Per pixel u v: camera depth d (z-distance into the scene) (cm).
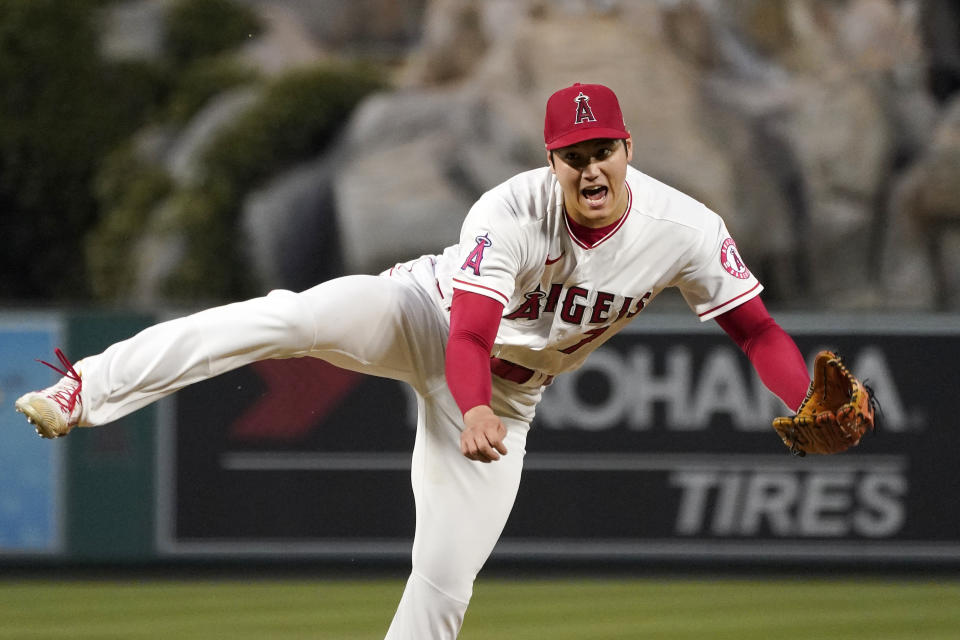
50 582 2698
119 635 2120
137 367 1096
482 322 1093
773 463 2666
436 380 1265
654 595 2484
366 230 4406
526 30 4672
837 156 4569
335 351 1205
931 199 4466
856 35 4909
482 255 1115
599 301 1191
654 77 4519
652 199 1180
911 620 2233
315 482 2697
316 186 4741
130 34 5478
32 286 5159
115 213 4900
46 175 5156
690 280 1213
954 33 4953
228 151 4822
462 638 2070
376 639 2061
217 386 2712
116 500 2714
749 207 4425
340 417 2694
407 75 5153
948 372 2650
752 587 2583
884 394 2656
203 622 2231
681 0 4900
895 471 2658
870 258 4531
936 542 2647
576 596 2478
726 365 2670
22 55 5203
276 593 2539
